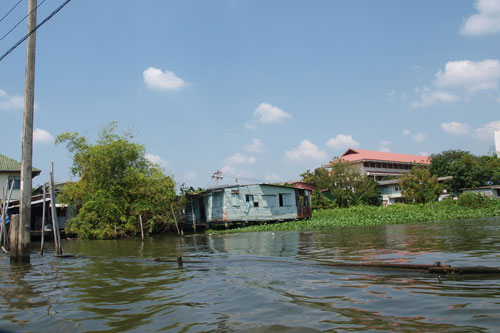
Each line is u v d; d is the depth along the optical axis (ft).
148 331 13.34
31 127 38.19
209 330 13.11
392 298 16.10
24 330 13.96
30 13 38.81
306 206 128.16
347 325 12.80
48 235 85.51
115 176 87.25
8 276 28.14
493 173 183.83
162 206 91.40
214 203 107.04
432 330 11.87
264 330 12.77
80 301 18.45
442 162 187.32
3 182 105.40
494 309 13.70
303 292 18.13
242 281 21.85
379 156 219.20
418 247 35.58
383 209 128.98
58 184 104.47
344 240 48.52
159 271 27.68
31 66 38.50
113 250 49.90
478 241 37.88
